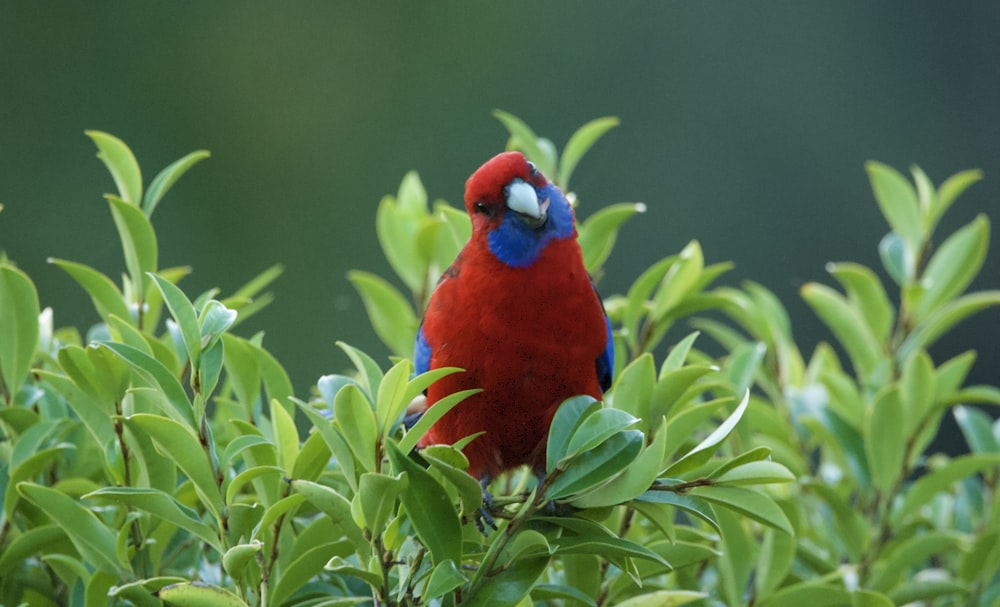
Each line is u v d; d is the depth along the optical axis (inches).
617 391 247.6
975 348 850.8
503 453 282.7
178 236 938.1
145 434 225.6
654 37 946.1
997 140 894.4
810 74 917.2
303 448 225.3
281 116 980.6
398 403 202.1
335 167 976.3
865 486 318.7
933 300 351.6
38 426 245.3
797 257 903.7
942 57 908.6
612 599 253.1
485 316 267.9
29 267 888.3
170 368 259.6
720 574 273.6
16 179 907.4
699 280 328.2
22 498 247.9
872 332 355.9
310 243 959.0
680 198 919.7
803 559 296.8
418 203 384.2
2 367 258.1
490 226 272.1
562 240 271.7
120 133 944.9
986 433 336.8
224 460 205.6
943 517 345.4
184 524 205.3
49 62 936.3
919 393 311.4
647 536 278.7
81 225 913.5
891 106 905.5
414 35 999.6
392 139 986.7
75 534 225.1
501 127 975.6
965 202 893.2
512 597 203.2
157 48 968.9
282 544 246.4
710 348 819.4
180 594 195.3
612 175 927.7
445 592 191.8
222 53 976.9
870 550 306.0
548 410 275.0
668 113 935.0
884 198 362.6
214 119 967.6
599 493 208.5
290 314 932.0
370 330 938.1
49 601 260.5
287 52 992.9
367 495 190.9
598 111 947.3
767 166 911.7
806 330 883.4
